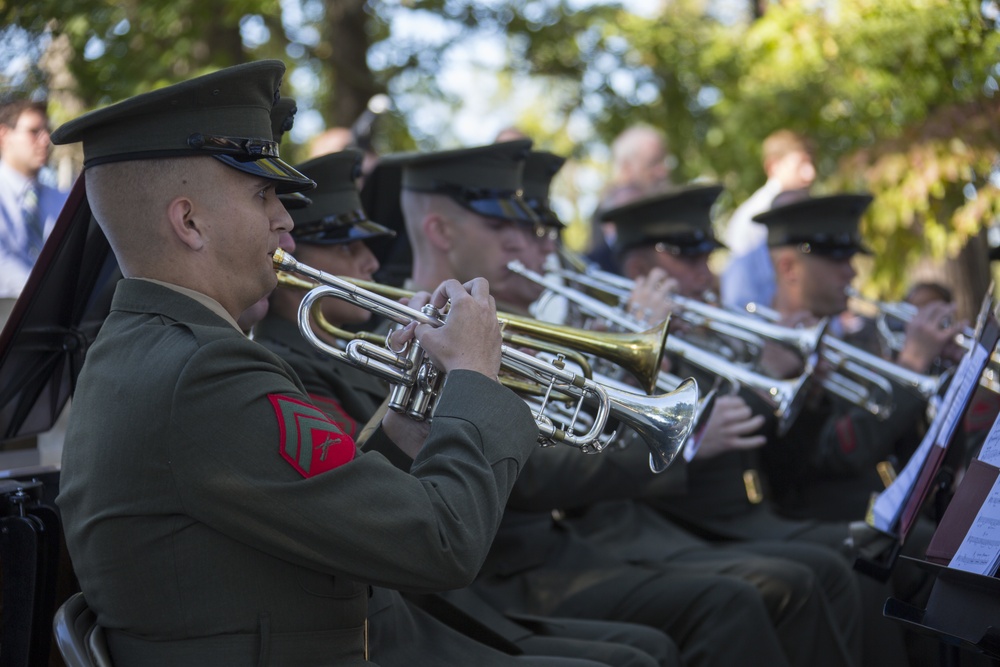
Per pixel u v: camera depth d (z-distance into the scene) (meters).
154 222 1.82
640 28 9.67
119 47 6.41
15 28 5.42
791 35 6.76
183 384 1.69
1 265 4.18
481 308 1.99
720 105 9.00
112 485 1.72
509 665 2.33
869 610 3.88
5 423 2.52
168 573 1.72
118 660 1.77
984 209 4.93
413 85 9.59
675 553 3.53
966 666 2.90
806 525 4.04
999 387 3.53
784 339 3.80
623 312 3.69
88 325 2.54
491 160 3.41
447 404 1.89
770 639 3.00
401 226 3.79
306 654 1.78
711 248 4.34
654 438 2.33
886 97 5.41
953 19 4.68
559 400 2.45
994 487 2.15
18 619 2.04
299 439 1.72
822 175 6.75
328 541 1.71
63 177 4.56
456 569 1.76
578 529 3.62
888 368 4.17
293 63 9.06
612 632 2.78
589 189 14.33
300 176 1.89
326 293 2.14
